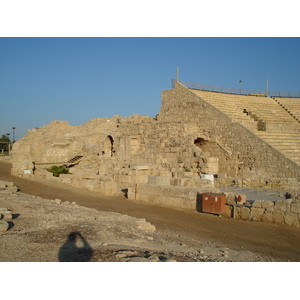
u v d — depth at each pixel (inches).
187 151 1355.8
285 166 1187.3
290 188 1031.6
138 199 861.8
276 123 1571.1
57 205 650.8
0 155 2255.2
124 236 441.1
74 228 441.7
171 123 1605.6
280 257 418.6
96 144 1883.6
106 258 321.1
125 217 585.9
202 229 570.6
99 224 482.9
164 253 370.6
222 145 1424.7
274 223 596.7
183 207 748.0
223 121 1446.9
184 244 451.5
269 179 1110.4
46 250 346.3
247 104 1776.6
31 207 583.2
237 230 561.3
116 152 1688.0
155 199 817.5
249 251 442.3
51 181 1206.9
